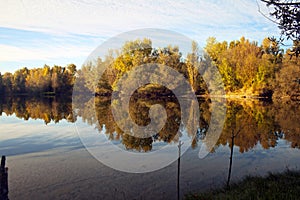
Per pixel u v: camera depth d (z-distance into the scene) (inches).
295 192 171.8
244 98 1321.4
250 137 443.5
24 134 489.7
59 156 332.5
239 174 263.9
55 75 2122.3
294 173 230.8
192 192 217.8
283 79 1176.8
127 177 251.0
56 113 880.9
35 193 224.8
